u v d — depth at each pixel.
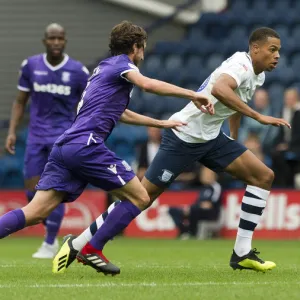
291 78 65.94
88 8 72.81
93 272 26.53
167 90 23.31
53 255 36.72
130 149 63.34
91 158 24.00
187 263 32.62
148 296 19.92
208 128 28.12
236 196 55.16
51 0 73.00
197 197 55.78
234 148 28.45
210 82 27.55
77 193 24.72
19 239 55.41
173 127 25.69
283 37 69.56
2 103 69.81
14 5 73.06
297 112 55.38
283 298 19.86
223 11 73.44
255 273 27.03
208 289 21.56
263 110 58.09
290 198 54.88
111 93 24.30
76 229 56.72
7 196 57.59
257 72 27.44
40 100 36.50
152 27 71.12
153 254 39.47
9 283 23.08
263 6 72.94
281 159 55.00
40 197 24.47
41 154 36.53
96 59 70.19
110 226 24.66
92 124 24.19
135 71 23.92
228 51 70.06
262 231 55.22
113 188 24.42
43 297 19.78
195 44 71.00
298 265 31.44
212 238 55.09
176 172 28.67
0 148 66.44
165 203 56.34
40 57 36.72
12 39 72.44
